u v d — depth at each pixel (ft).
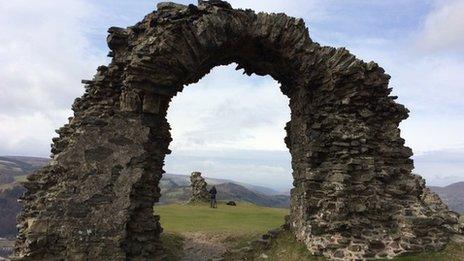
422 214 48.49
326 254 46.50
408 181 52.34
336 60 54.44
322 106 55.57
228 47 54.75
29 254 40.91
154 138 50.01
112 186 44.50
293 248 50.70
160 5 51.78
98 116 47.73
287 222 58.29
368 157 52.26
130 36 50.96
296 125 58.85
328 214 49.01
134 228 44.83
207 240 64.03
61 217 42.63
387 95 55.67
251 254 52.21
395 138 54.19
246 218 86.07
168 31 48.70
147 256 45.39
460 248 45.93
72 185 43.91
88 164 44.98
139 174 45.50
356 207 49.26
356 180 51.21
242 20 53.47
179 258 55.26
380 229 48.67
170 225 74.79
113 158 45.75
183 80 52.95
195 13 51.65
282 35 54.65
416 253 45.44
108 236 42.60
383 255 45.60
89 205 43.37
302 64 54.95
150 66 47.91
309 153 52.49
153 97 48.98
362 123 53.98
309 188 51.47
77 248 41.96
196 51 50.21
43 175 45.47
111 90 49.49
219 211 98.89
